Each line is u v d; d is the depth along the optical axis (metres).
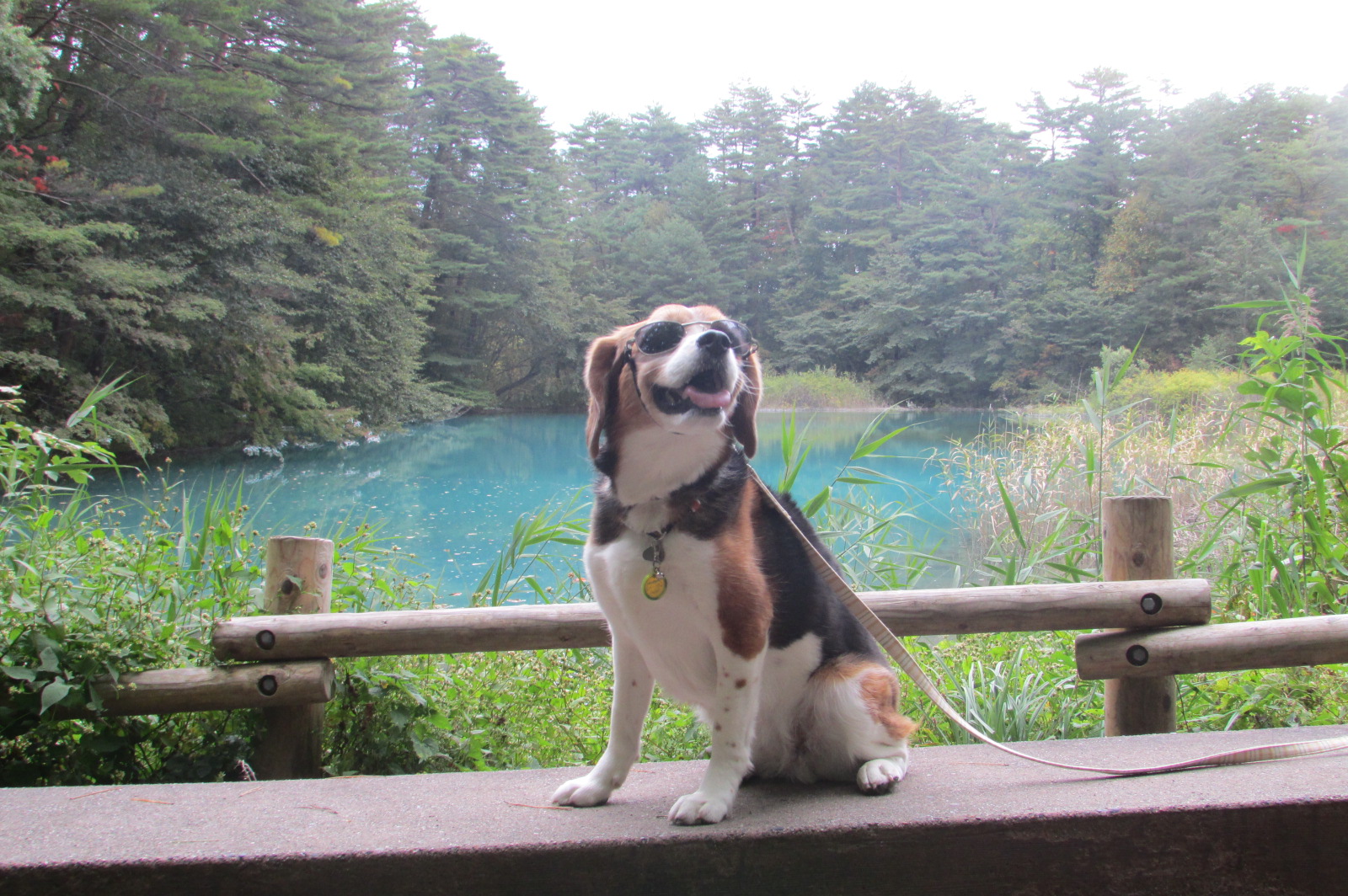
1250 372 4.14
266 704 2.48
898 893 1.63
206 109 16.42
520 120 34.50
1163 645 2.51
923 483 10.91
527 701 2.94
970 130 47.09
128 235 14.04
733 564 1.80
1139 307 28.12
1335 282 24.42
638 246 43.34
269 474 13.70
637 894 1.61
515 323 34.66
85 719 2.46
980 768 2.07
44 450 3.31
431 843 1.61
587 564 1.97
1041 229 33.25
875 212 43.28
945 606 2.57
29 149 13.49
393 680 2.68
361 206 21.33
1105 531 2.78
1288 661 2.50
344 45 21.28
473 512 10.02
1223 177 29.39
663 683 1.95
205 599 3.02
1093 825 1.63
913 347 35.94
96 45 15.33
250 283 16.08
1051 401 23.30
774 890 1.62
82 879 1.54
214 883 1.55
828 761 2.02
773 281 46.91
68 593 2.59
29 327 12.59
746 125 52.22
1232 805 1.64
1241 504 4.40
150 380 15.45
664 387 1.80
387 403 22.44
